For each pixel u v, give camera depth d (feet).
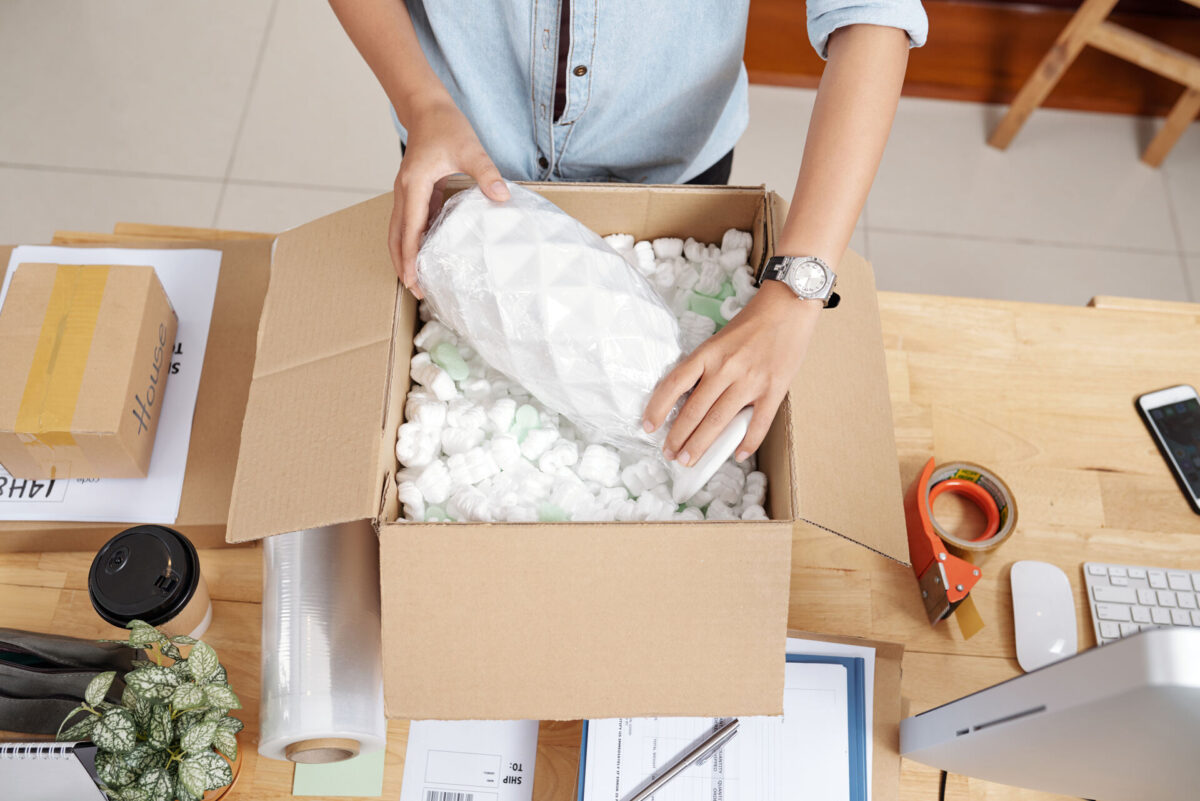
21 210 6.49
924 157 7.25
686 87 3.09
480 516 2.44
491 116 3.19
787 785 2.60
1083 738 1.89
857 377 2.51
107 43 7.14
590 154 3.34
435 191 2.61
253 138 6.90
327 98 7.09
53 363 2.72
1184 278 6.82
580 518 2.49
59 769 2.26
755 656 2.17
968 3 7.61
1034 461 3.23
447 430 2.63
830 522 2.19
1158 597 2.99
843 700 2.70
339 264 2.51
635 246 2.97
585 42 2.80
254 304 3.17
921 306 3.51
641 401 2.36
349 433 2.19
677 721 2.66
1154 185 7.20
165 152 6.81
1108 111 7.47
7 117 6.82
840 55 2.47
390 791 2.66
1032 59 7.47
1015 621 2.93
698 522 2.10
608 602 2.14
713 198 2.82
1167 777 1.94
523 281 2.28
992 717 2.09
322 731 2.37
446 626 2.13
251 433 2.27
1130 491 3.19
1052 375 3.39
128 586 2.46
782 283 2.37
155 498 2.85
